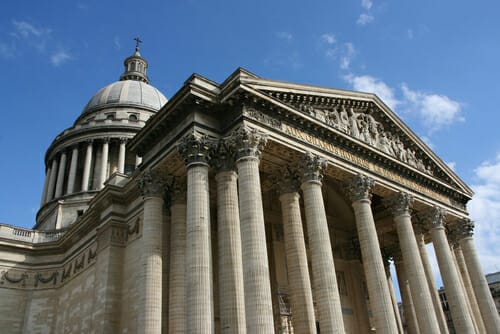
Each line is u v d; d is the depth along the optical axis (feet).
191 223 117.60
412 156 189.47
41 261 232.32
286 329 162.40
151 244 135.54
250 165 121.39
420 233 194.08
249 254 110.93
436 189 195.72
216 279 155.84
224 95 131.75
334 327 118.32
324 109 157.07
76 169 310.24
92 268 190.90
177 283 132.16
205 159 126.82
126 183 181.98
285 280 173.27
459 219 206.69
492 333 185.88
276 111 136.26
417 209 190.39
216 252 160.66
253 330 102.89
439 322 179.01
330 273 125.18
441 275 180.45
